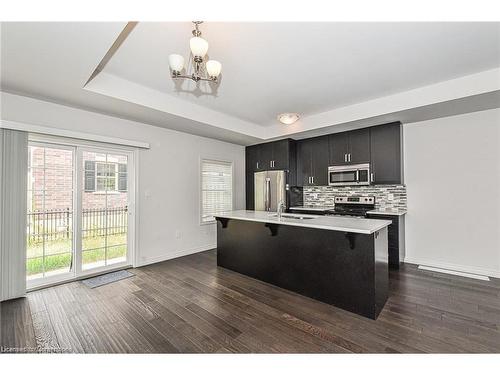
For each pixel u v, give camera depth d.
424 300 2.58
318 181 4.80
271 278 3.08
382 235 2.50
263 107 3.87
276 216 3.31
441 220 3.68
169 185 4.29
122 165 3.75
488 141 3.31
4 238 2.61
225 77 2.84
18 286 2.68
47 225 3.06
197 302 2.58
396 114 3.46
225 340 1.93
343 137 4.44
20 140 2.73
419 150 3.86
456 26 1.93
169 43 2.18
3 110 2.67
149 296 2.72
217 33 2.02
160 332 2.04
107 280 3.20
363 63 2.52
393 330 2.05
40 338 1.96
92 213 3.42
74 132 3.13
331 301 2.51
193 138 4.70
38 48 1.88
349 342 1.89
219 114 4.15
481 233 3.37
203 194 4.93
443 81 2.93
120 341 1.92
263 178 5.34
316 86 3.08
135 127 3.82
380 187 4.32
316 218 3.05
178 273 3.49
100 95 2.77
